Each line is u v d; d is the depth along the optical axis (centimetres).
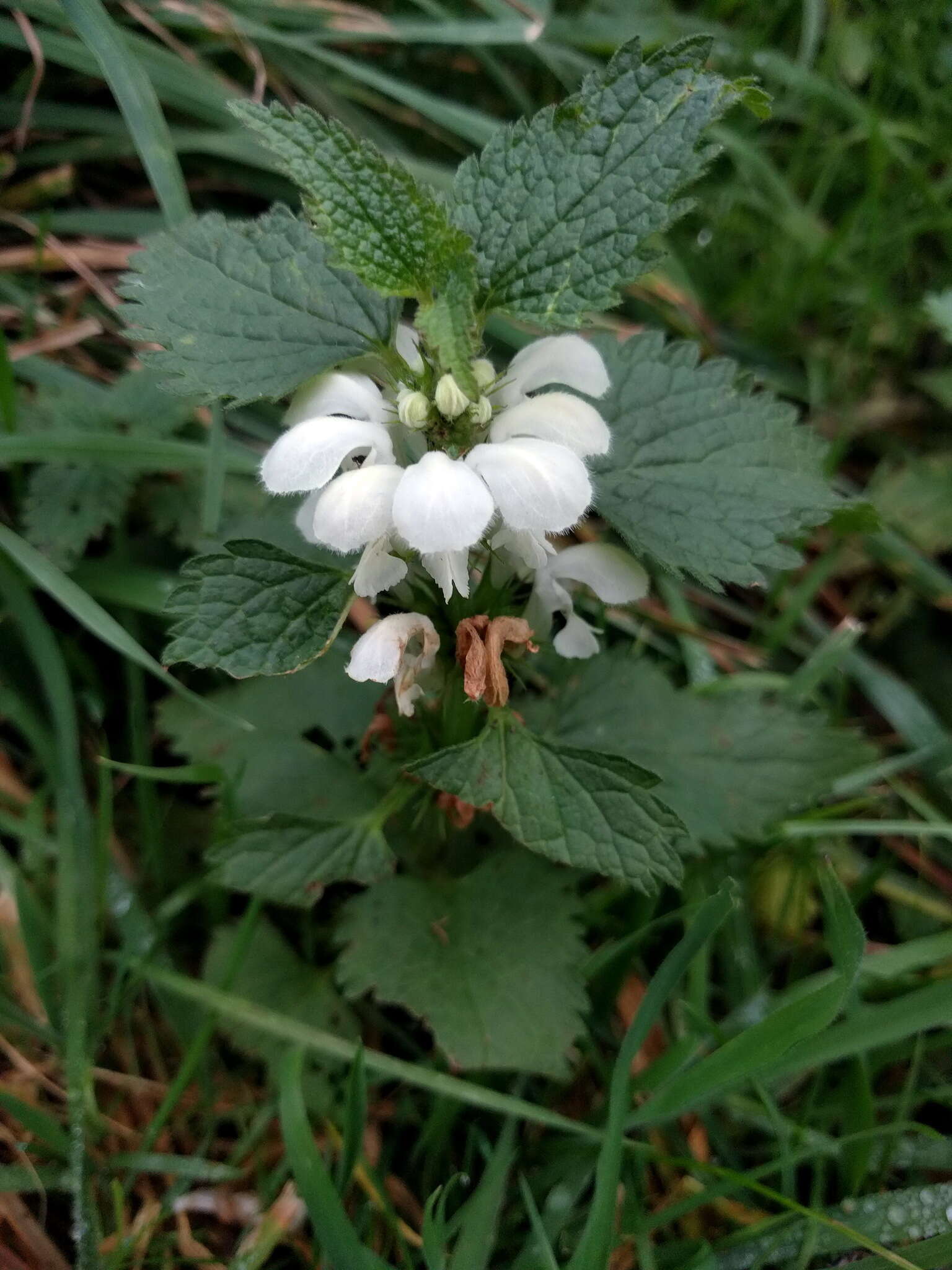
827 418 28
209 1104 16
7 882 18
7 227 27
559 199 13
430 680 15
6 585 19
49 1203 16
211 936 19
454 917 17
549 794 14
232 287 14
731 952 19
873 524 15
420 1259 16
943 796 22
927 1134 16
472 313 12
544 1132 17
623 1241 16
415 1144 17
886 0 31
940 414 28
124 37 24
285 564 13
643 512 15
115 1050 17
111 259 26
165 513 22
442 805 16
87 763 21
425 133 29
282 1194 16
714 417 16
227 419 24
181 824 20
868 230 29
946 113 30
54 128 27
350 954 17
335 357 13
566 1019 16
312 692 19
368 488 12
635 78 12
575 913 17
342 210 12
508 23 28
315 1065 17
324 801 18
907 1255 14
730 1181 15
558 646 15
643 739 18
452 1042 15
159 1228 16
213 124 27
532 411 13
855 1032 15
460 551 13
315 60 29
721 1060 14
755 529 14
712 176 30
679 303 27
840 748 18
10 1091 16
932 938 18
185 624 13
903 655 25
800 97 31
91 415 22
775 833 19
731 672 24
